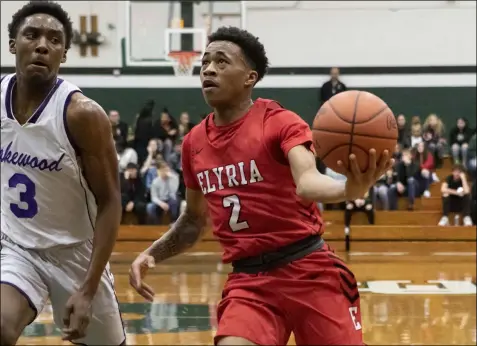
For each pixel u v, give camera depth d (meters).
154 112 18.59
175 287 9.74
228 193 3.17
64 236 3.54
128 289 9.59
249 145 3.12
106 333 3.79
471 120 18.52
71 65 18.70
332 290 3.11
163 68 18.59
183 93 18.56
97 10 18.72
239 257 3.18
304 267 3.11
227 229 3.21
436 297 8.80
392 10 18.59
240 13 17.80
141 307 8.12
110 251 3.39
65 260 3.58
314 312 3.07
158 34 17.72
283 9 18.59
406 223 15.32
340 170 2.64
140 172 15.14
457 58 18.55
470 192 15.27
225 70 3.19
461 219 15.41
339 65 18.67
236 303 3.10
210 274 11.22
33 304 3.37
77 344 3.84
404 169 15.71
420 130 16.64
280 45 18.67
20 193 3.44
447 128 18.58
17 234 3.50
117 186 3.45
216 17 17.81
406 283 10.01
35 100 3.37
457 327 6.97
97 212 3.45
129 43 17.69
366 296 8.90
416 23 18.58
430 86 18.58
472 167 16.39
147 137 16.28
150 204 14.86
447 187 15.23
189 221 3.65
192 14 17.75
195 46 17.56
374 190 15.28
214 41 3.28
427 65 18.59
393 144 2.65
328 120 2.67
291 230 3.13
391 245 14.77
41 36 3.30
